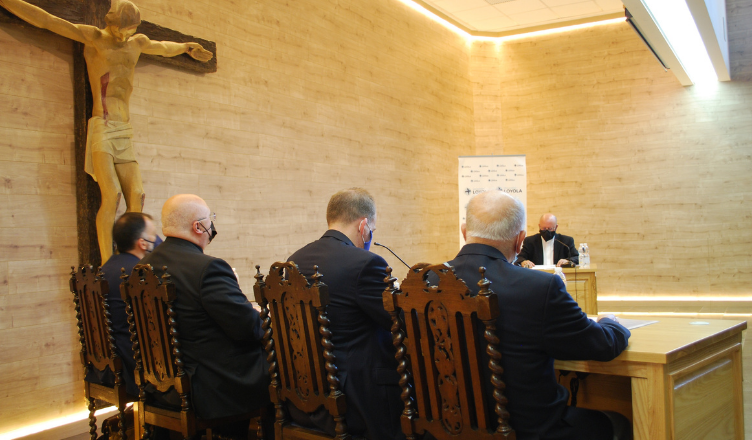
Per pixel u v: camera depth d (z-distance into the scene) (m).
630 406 2.16
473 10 7.51
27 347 3.55
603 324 1.86
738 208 7.25
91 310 2.62
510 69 8.27
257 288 2.08
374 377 1.95
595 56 7.88
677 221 7.49
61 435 3.62
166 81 4.39
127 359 2.55
